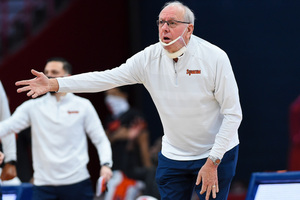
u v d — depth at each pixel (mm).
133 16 30812
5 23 32156
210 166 11859
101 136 16484
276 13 28875
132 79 12352
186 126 12234
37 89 11695
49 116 16047
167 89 12078
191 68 11844
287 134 28766
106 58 31016
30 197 15156
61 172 16016
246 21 29172
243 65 29172
